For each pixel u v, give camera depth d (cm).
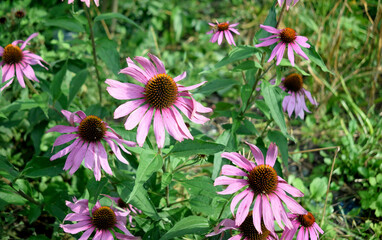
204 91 86
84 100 111
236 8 172
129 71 70
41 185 94
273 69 112
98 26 95
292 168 112
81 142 71
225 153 71
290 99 91
